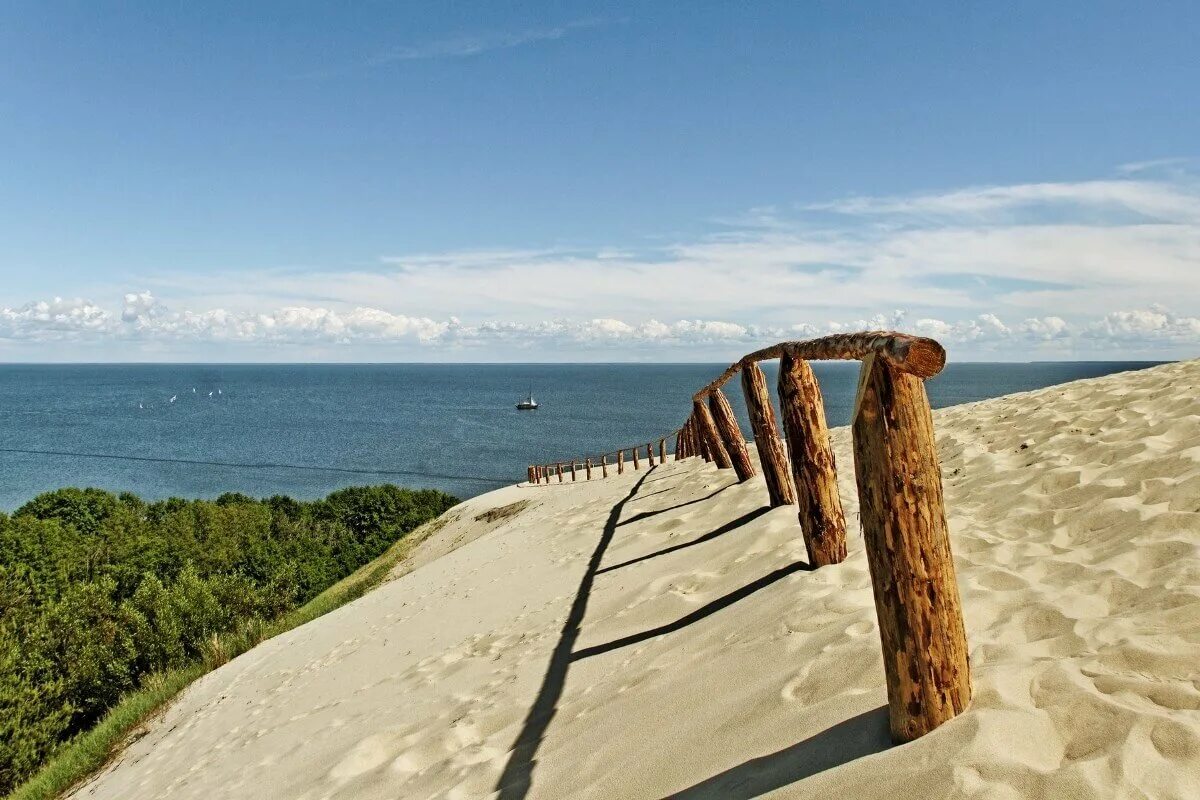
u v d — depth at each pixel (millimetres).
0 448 112188
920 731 2143
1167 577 3014
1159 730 1866
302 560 27844
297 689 8070
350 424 141625
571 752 3371
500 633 6453
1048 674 2268
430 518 35938
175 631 16297
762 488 7906
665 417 150500
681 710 3213
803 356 4062
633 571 6570
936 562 2182
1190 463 4543
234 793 5293
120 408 195500
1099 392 9078
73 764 10453
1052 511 4473
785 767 2350
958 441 8445
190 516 32719
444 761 4004
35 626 15484
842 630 3236
